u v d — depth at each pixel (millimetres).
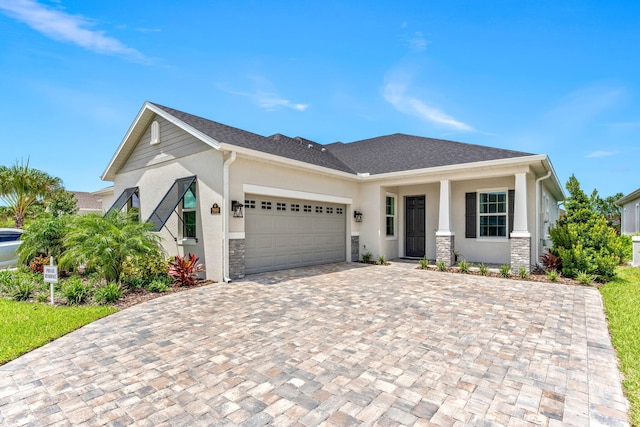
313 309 7027
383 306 7246
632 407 3414
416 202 16094
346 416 3264
